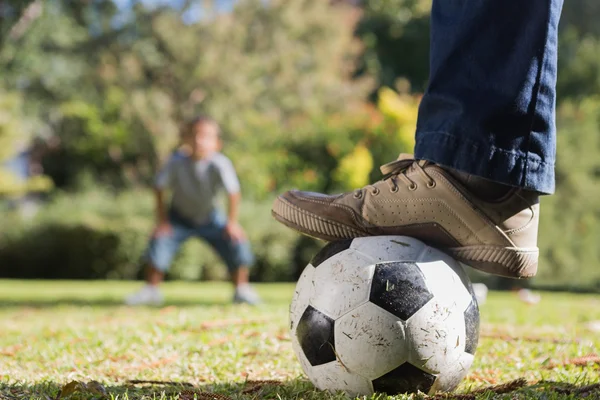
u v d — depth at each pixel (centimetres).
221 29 1727
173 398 201
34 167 1736
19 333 397
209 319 420
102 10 1892
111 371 265
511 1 192
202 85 1670
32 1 1170
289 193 233
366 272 200
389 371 197
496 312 524
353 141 1427
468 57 196
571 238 1127
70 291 870
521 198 203
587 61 1808
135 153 1595
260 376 253
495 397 202
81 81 1770
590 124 1176
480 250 207
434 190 206
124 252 1170
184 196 682
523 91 192
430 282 200
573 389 210
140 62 1684
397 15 2197
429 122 203
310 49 1873
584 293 1065
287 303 671
